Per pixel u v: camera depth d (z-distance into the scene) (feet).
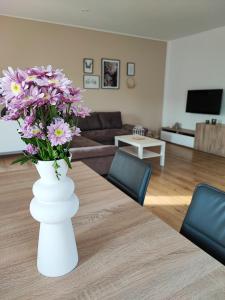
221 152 15.02
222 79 15.78
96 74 17.37
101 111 18.20
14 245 2.74
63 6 12.22
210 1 11.27
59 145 2.11
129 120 19.67
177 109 19.71
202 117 17.60
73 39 16.03
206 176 11.46
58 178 2.24
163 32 17.03
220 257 2.89
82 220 3.24
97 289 2.16
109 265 2.45
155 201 8.80
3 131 13.42
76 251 2.46
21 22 14.30
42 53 15.31
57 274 2.30
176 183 10.53
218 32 15.58
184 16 13.48
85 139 12.90
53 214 2.17
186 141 17.60
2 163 12.63
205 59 16.75
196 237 3.22
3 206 3.62
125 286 2.19
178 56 18.99
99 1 11.44
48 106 2.11
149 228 3.08
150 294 2.10
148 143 12.19
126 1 11.40
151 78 19.81
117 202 3.74
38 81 2.00
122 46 17.87
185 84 18.67
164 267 2.42
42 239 2.29
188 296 2.07
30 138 2.13
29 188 4.27
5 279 2.26
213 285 2.19
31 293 2.11
